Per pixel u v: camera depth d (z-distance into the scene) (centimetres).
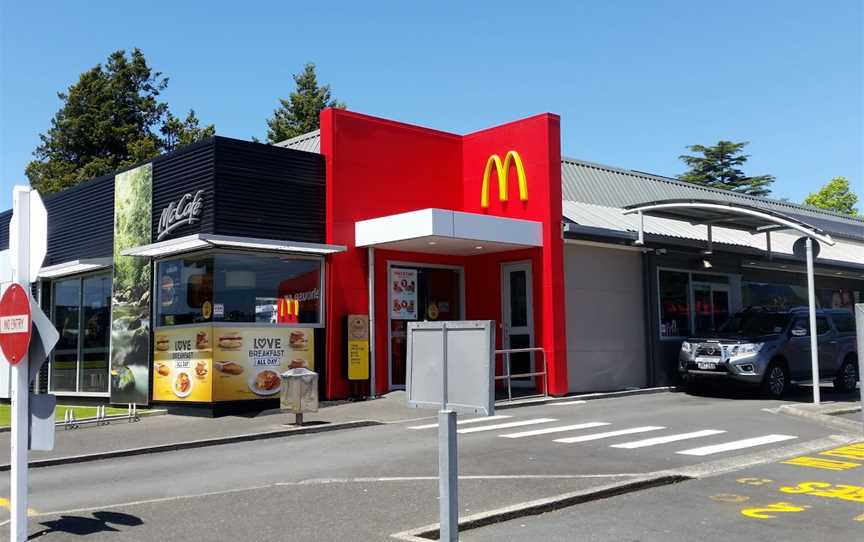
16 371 714
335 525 753
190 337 1661
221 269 1642
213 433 1381
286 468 1067
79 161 4512
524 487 896
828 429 1313
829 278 2709
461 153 2089
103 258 1953
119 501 908
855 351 2019
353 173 1858
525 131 1933
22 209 727
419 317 1945
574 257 1917
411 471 1012
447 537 638
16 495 706
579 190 2316
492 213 1995
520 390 1891
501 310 1964
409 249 1905
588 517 775
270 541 705
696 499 838
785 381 1838
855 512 780
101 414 1538
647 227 2120
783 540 687
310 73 5844
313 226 1803
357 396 1780
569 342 1878
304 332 1739
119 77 4625
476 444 1202
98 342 2009
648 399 1809
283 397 1457
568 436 1262
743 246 2192
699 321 2178
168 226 1775
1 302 736
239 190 1694
